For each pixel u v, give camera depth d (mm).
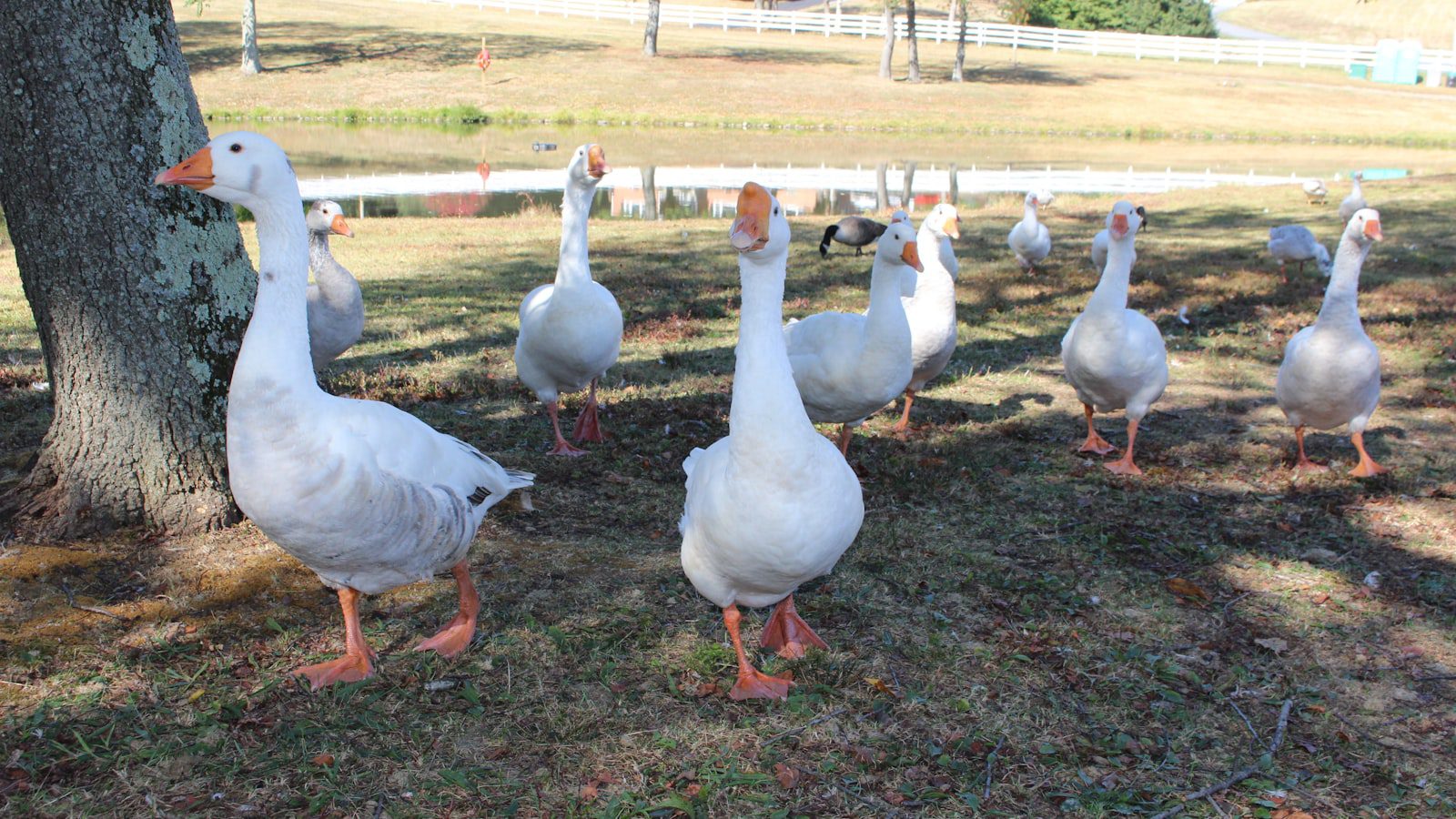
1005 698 4293
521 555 5316
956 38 52250
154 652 4254
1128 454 6906
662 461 6746
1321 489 6594
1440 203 18203
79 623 4398
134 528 5188
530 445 6953
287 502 3660
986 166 26922
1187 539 5859
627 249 14148
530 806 3568
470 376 8289
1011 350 9922
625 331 9891
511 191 21406
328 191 20656
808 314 10461
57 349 4984
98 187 4777
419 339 9461
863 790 3725
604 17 54719
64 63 4656
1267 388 8844
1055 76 44625
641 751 3871
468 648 4441
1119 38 51656
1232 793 3775
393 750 3795
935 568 5406
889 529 5836
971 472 6703
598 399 7988
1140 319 6730
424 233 15398
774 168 25531
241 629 4492
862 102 37844
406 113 34500
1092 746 4004
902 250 5750
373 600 4836
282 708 3980
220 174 3535
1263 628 4922
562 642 4473
